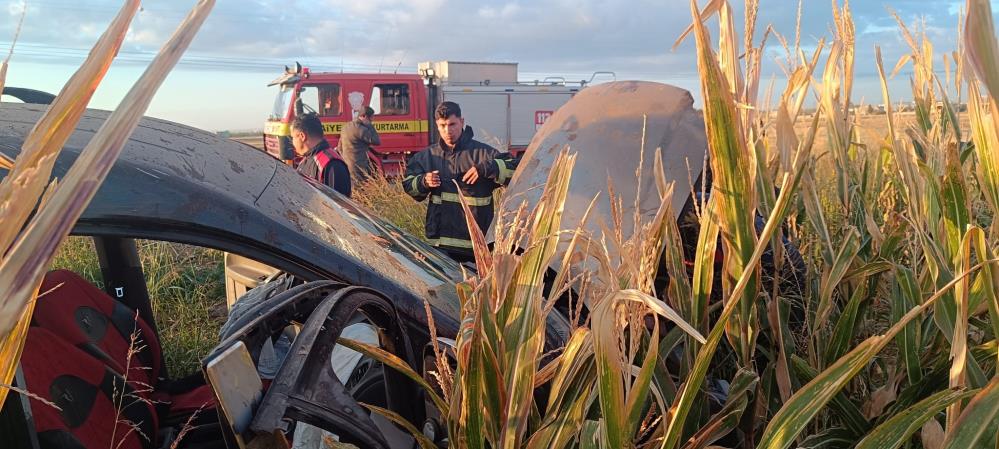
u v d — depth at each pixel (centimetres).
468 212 125
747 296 140
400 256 200
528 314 116
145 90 38
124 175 140
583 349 119
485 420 117
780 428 109
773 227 104
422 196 481
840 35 212
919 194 165
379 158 1445
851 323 160
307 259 157
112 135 37
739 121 130
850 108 235
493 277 114
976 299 138
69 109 40
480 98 1662
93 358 172
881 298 202
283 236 154
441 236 478
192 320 461
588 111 274
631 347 118
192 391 232
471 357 112
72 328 195
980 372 128
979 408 104
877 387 184
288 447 106
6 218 39
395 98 1494
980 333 173
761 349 168
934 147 186
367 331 217
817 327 169
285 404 108
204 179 154
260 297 203
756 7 143
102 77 41
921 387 146
